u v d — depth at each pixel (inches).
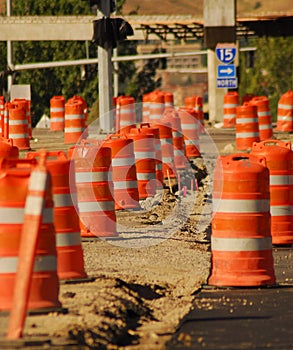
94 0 2450.8
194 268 1302.9
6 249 941.8
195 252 1435.8
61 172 1141.1
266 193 1189.1
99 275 1181.1
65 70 5733.3
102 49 2534.5
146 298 1130.7
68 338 857.5
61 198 1139.9
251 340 927.7
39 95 5689.0
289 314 1039.0
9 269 941.8
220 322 1005.8
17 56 5698.8
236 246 1181.7
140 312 1050.7
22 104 3344.0
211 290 1178.6
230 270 1184.2
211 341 926.4
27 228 831.7
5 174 940.6
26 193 940.0
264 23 4532.5
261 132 3262.8
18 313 828.0
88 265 1286.9
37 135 3607.3
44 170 839.1
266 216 1190.3
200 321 1011.9
